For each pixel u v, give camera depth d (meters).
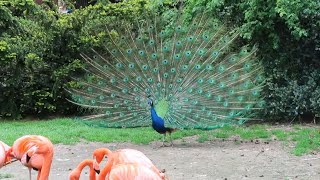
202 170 9.48
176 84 11.45
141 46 11.80
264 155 10.54
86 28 15.81
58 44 15.63
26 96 15.47
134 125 11.59
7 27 15.90
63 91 15.57
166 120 11.30
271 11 13.20
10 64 15.30
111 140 12.23
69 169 9.74
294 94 13.56
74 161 10.38
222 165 9.82
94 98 11.71
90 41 15.50
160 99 11.41
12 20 15.84
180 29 11.98
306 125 13.50
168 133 11.78
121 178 5.64
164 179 6.02
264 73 13.77
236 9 13.83
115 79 11.66
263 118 13.91
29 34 16.09
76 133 12.87
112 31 15.55
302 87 13.59
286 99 13.62
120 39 12.27
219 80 11.54
